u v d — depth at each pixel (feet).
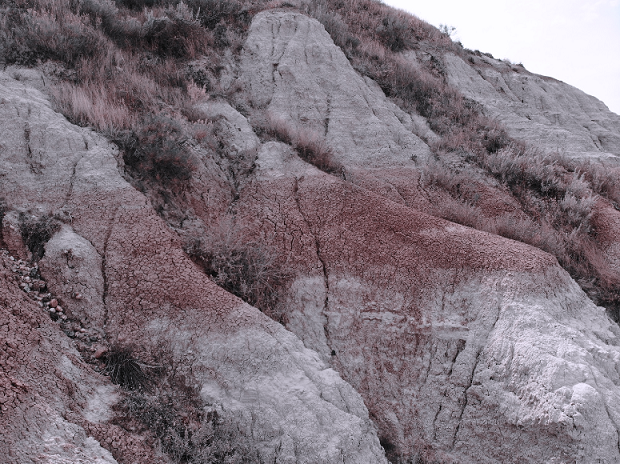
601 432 15.20
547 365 16.65
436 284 20.40
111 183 20.12
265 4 44.83
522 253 21.48
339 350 19.19
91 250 17.71
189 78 32.45
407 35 54.03
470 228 24.14
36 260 17.47
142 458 12.91
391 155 31.73
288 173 25.99
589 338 18.70
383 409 18.25
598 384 16.31
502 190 31.12
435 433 17.84
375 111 35.17
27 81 24.99
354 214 23.03
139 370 15.30
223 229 20.98
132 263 17.66
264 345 15.98
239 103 32.14
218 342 15.85
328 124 33.09
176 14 36.35
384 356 19.12
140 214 19.42
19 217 18.25
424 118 38.78
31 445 10.98
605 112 58.03
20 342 13.66
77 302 16.44
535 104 54.08
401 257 21.18
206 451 13.70
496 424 16.94
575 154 41.32
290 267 20.84
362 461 14.60
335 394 15.84
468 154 33.99
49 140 20.67
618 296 25.88
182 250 19.10
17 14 29.73
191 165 22.43
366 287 20.43
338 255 21.31
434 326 19.38
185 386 15.19
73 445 11.68
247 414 14.55
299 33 38.96
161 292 16.89
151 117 23.80
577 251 27.73
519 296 19.21
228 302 17.08
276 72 35.50
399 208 24.00
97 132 22.56
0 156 19.66
